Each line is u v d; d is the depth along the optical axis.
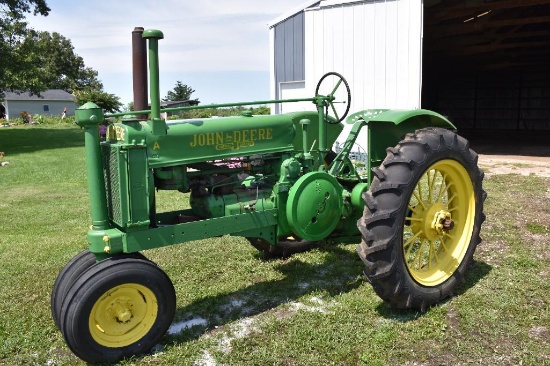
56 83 62.91
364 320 3.25
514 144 15.37
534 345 2.87
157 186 3.30
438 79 24.19
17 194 8.48
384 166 3.28
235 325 3.29
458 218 3.78
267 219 3.48
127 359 2.87
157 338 2.96
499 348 2.88
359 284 3.88
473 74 23.33
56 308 2.97
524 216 5.64
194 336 3.17
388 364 2.75
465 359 2.78
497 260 4.28
